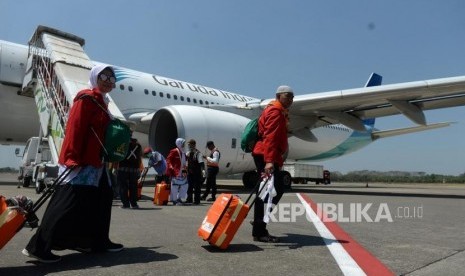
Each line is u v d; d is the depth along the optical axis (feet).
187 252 11.12
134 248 11.54
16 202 9.42
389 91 33.58
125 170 22.71
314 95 36.91
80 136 9.92
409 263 10.17
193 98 46.78
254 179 50.26
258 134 13.02
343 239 13.53
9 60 36.60
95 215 10.61
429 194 45.06
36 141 40.19
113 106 26.63
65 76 27.58
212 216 11.53
